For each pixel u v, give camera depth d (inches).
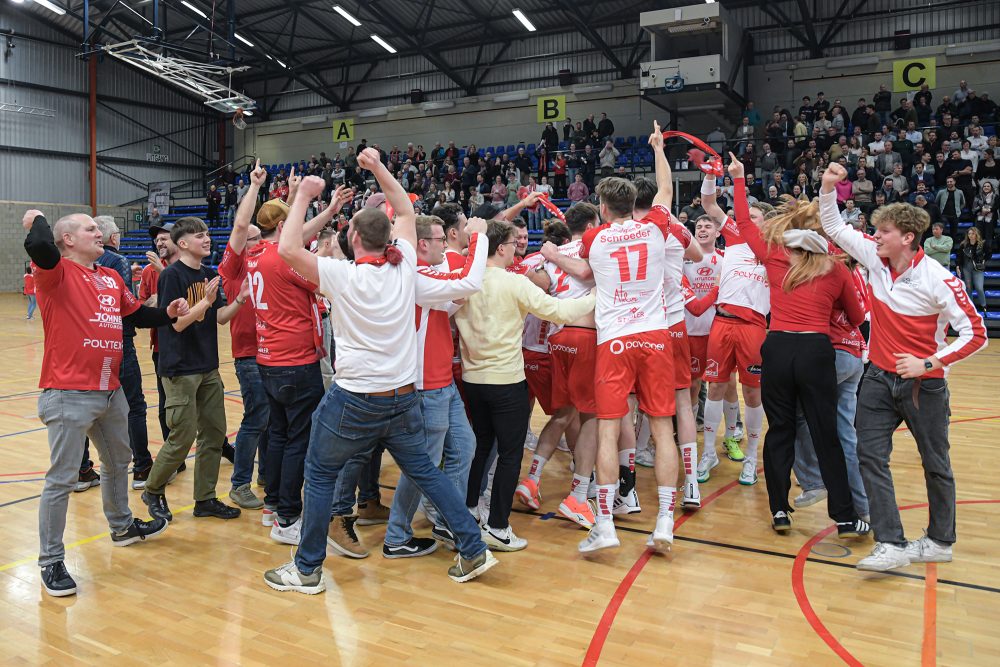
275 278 148.4
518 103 916.6
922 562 139.8
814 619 117.3
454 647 110.0
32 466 214.8
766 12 759.1
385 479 199.6
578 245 165.5
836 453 147.4
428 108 965.8
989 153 552.4
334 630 115.8
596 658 106.1
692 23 687.1
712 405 195.3
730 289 188.9
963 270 517.7
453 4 820.6
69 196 968.9
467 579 133.0
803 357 147.8
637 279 142.6
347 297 118.7
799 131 645.3
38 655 108.7
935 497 137.6
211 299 153.9
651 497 184.4
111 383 138.3
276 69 954.1
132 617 120.8
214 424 168.4
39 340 530.0
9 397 327.3
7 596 129.0
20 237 927.7
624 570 138.0
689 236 168.1
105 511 149.5
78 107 971.3
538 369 170.2
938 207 530.6
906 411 133.0
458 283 129.0
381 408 120.5
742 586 130.2
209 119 1122.0
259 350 154.2
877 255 134.1
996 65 685.9
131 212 1023.0
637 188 156.6
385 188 128.1
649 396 144.3
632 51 842.2
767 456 155.8
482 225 141.1
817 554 144.9
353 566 142.4
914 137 603.8
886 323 133.9
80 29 945.5
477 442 153.9
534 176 780.0
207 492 169.6
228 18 643.5
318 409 124.0
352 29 914.1
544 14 836.0
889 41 732.7
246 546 152.4
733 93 722.8
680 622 116.8
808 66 758.5
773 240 150.2
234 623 118.4
